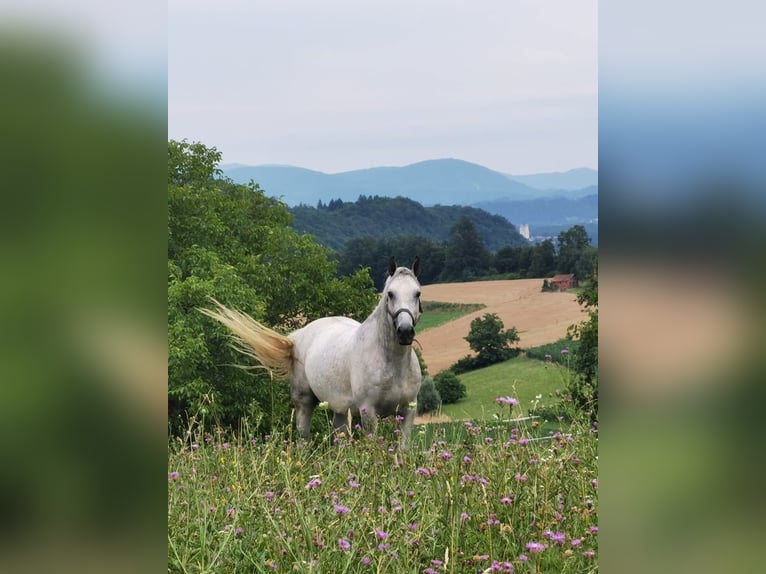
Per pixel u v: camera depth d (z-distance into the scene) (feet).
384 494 10.87
